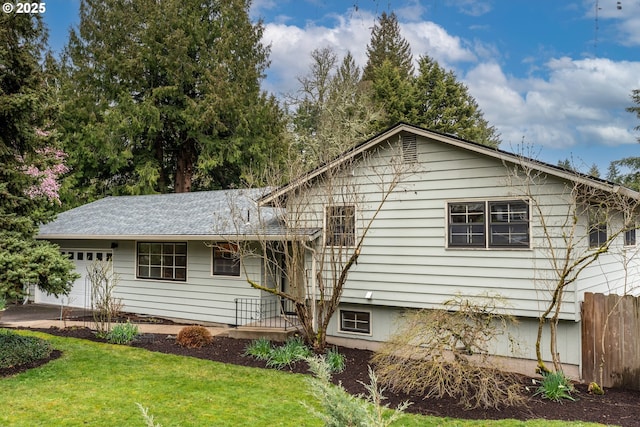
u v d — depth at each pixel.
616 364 8.42
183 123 25.30
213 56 25.66
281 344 10.65
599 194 8.71
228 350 10.20
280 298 11.58
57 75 12.68
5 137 9.60
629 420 6.55
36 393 6.98
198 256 13.70
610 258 10.88
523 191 8.88
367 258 10.73
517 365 9.16
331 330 11.38
